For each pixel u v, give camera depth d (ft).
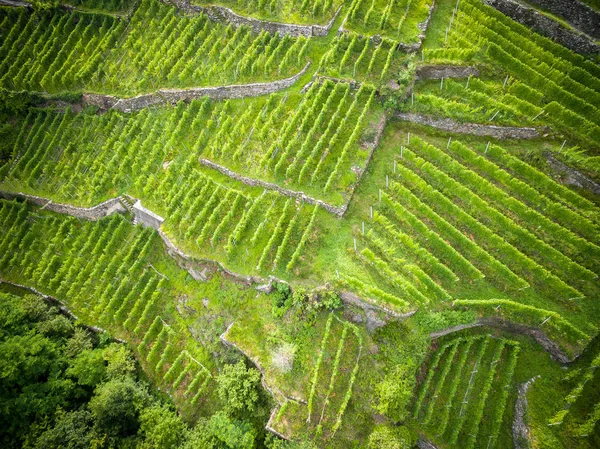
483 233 104.99
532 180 110.22
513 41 125.18
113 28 148.36
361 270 100.94
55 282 124.26
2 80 145.59
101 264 121.90
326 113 119.55
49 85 144.05
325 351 97.30
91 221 130.82
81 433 98.02
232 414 97.91
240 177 116.47
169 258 119.44
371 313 98.27
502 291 100.01
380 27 126.31
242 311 105.91
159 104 135.13
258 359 98.73
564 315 96.53
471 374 96.58
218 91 129.08
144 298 115.85
